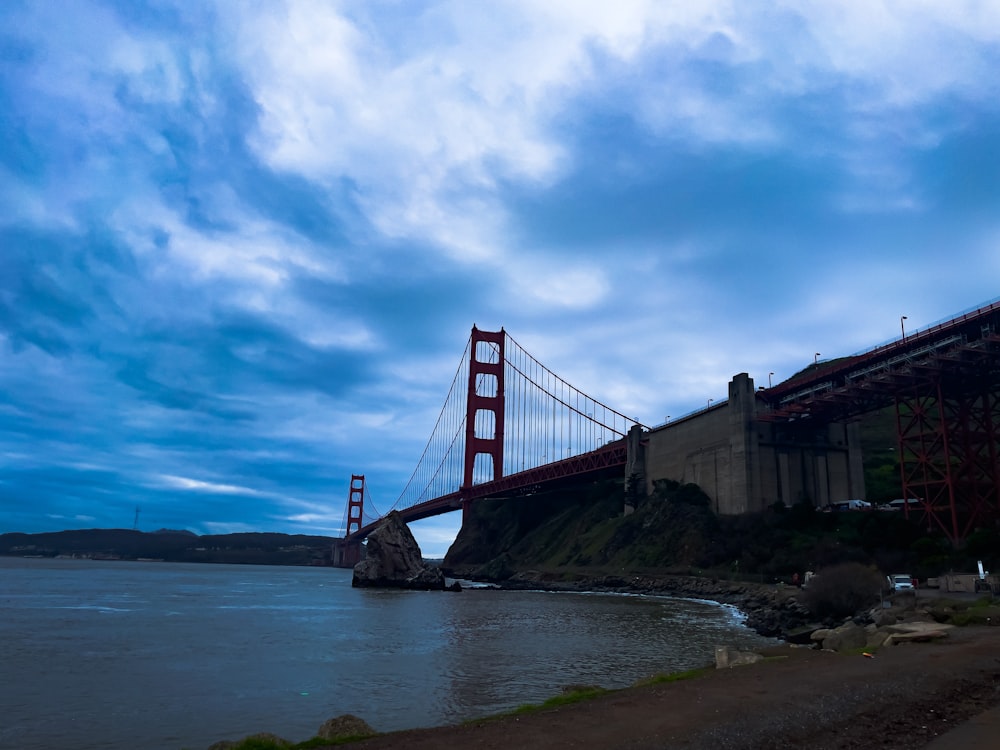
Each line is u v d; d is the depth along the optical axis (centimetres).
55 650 3425
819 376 8281
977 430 6731
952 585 4594
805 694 1387
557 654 3102
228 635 4081
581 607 6191
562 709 1309
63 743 1708
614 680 2431
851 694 1374
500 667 2741
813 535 7788
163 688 2405
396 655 3152
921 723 1147
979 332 6438
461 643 3559
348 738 1200
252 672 2717
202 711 2047
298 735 1766
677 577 8406
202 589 9919
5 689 2403
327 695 2247
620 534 10662
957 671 1608
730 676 1631
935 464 7212
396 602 7181
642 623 4597
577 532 12656
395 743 1098
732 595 6850
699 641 3541
